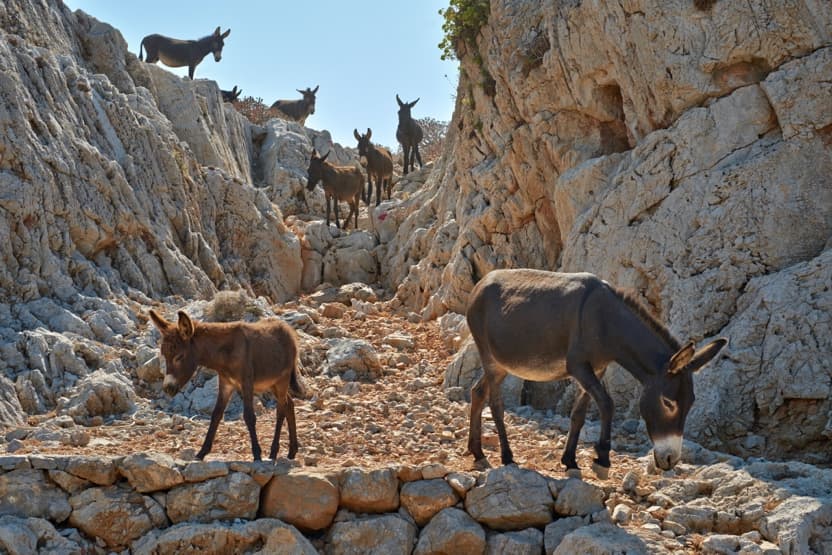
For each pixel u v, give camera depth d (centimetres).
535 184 1426
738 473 765
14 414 952
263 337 816
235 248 1917
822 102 995
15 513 742
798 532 667
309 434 941
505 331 808
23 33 1590
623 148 1283
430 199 2080
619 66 1175
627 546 675
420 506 764
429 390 1174
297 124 3003
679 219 1052
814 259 932
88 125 1501
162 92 2169
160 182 1630
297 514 759
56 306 1167
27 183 1230
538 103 1358
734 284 991
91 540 750
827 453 853
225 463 769
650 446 920
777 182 1004
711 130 1057
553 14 1271
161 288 1467
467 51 1602
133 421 999
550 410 1105
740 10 1039
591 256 1123
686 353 699
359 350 1262
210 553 735
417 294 1789
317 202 2592
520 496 746
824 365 870
